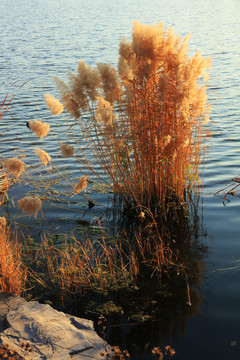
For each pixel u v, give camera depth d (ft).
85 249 19.06
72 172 28.25
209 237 19.95
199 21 124.36
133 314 14.78
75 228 21.42
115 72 22.94
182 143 23.72
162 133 23.22
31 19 148.56
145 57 22.89
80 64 22.68
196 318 14.42
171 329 13.92
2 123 39.83
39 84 54.80
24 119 40.96
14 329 13.15
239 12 151.33
